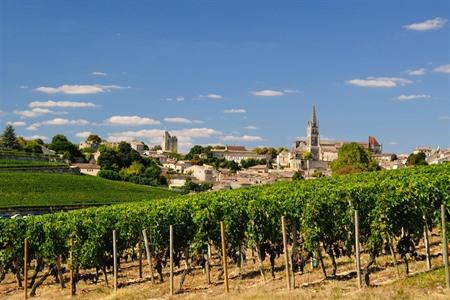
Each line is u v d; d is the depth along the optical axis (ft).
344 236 85.61
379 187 89.51
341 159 473.26
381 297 61.41
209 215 93.50
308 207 85.97
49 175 429.38
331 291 69.92
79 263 101.50
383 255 97.76
